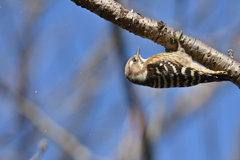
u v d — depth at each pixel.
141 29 10.60
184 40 10.79
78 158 14.73
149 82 12.07
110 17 10.43
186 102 14.29
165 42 10.83
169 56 11.36
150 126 13.68
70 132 15.24
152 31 10.62
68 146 14.95
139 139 13.30
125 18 10.44
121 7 10.46
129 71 12.52
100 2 10.27
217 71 10.61
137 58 12.52
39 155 9.22
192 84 11.30
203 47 10.81
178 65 11.15
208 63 10.85
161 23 10.66
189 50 10.84
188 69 11.00
